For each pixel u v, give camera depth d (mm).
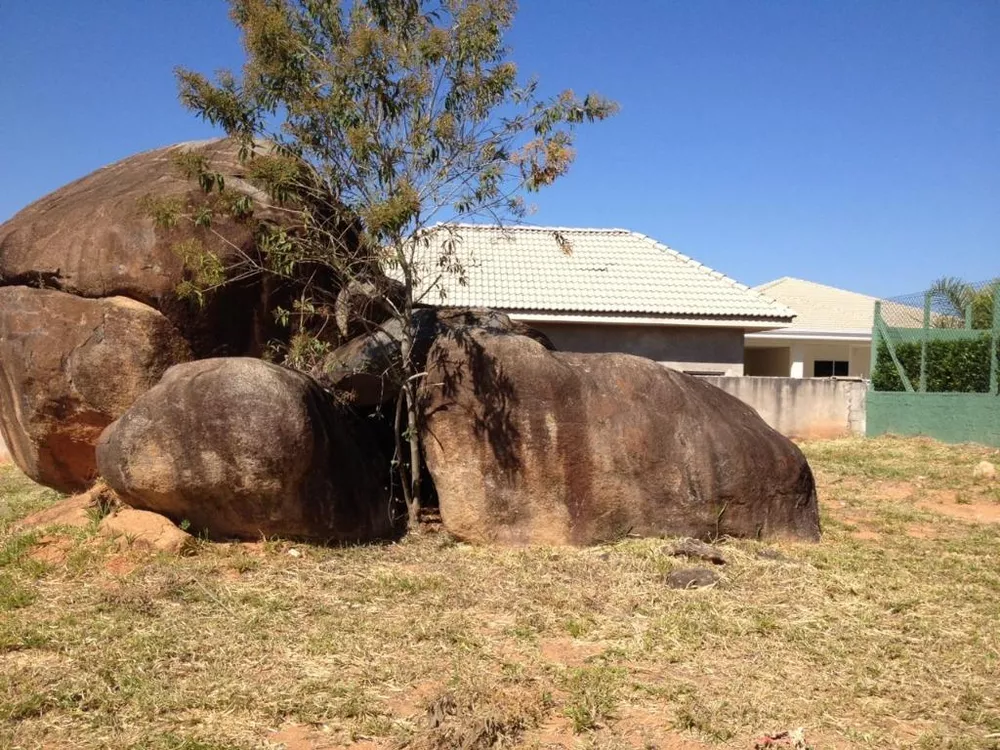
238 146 9547
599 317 19203
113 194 8977
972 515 10859
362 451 8422
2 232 9359
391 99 7980
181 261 8328
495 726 4414
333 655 5328
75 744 4227
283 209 8320
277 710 4578
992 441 16438
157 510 7539
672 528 8203
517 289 19969
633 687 4992
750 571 7289
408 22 8141
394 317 8883
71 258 8516
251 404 7102
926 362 18250
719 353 19906
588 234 23578
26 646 5379
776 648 5668
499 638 5727
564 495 8078
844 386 19016
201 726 4426
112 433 7434
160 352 8367
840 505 11172
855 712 4801
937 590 7031
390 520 8305
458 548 7934
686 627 5945
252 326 8914
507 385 8062
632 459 8156
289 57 7781
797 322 29656
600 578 6996
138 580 6551
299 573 6832
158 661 5156
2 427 9523
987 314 18203
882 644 5762
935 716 4777
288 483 7180
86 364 8344
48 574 6750
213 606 6113
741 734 4496
